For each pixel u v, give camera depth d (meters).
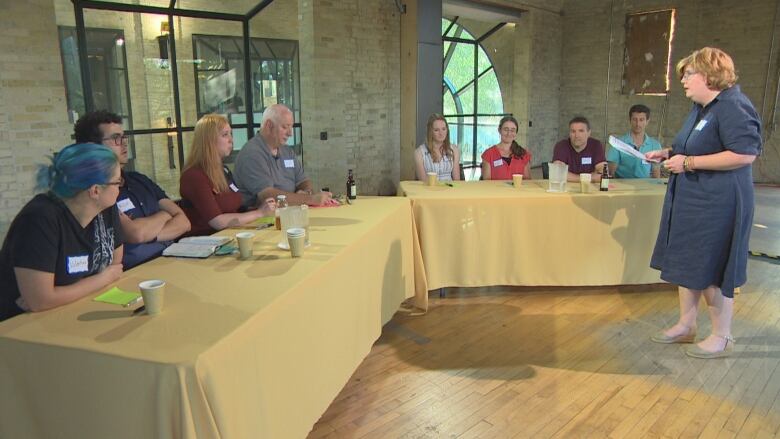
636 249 3.93
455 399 2.69
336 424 2.49
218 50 6.87
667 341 3.26
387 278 3.18
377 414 2.57
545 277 3.92
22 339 1.56
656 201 3.87
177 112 6.52
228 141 3.11
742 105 2.74
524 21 10.38
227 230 2.84
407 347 3.25
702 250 2.92
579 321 3.60
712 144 2.84
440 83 7.95
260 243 2.58
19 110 4.29
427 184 4.25
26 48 4.28
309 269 2.18
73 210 1.86
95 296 1.89
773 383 2.80
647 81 10.22
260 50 7.33
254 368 1.71
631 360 3.07
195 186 2.96
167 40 6.27
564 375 2.91
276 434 1.87
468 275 3.86
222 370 1.53
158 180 6.54
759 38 8.88
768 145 9.02
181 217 2.78
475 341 3.32
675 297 3.99
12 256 1.75
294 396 2.00
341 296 2.43
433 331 3.47
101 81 5.81
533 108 10.84
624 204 3.85
